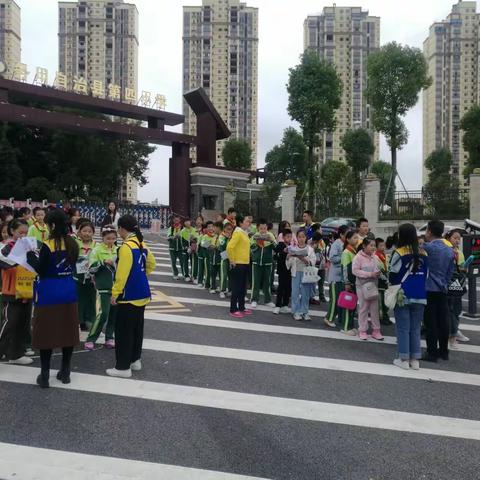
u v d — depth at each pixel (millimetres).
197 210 32500
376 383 5703
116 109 29047
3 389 5148
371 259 7672
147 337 7375
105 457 3791
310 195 29984
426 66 31531
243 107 88625
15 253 5355
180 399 5004
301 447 4051
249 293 11766
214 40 88625
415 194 23359
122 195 76875
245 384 5504
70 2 84625
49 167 41094
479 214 21047
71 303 5258
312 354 6797
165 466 3684
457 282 7375
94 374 5691
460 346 7570
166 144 32312
